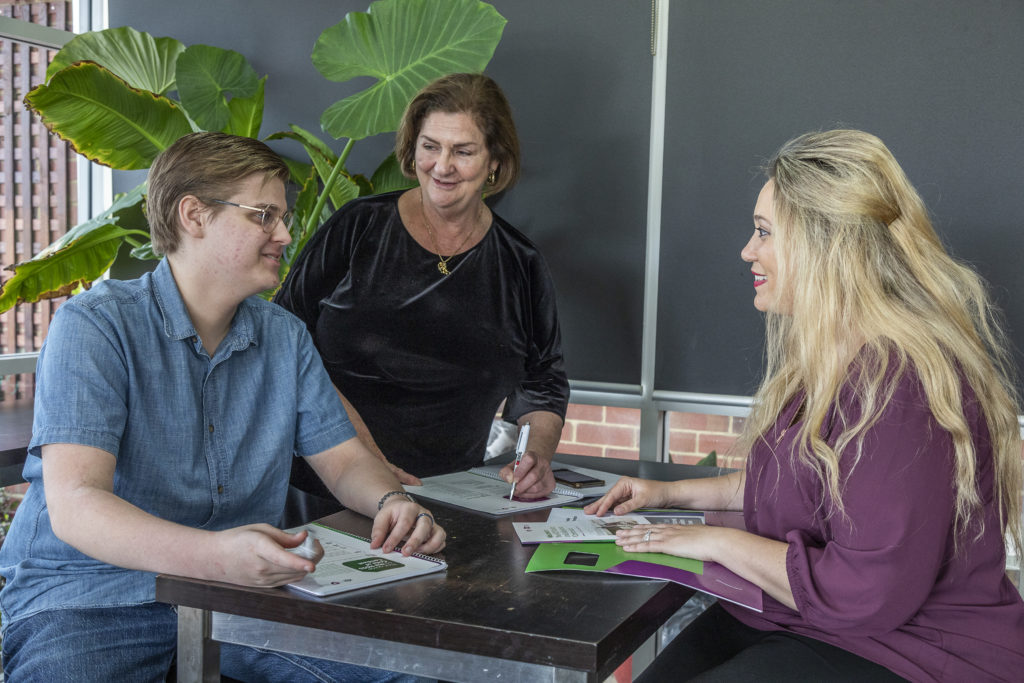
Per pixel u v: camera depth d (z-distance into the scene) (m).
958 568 1.20
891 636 1.18
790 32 2.61
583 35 2.82
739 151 2.69
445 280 2.18
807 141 1.36
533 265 2.26
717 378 2.76
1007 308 2.47
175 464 1.46
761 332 2.70
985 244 2.48
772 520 1.31
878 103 2.55
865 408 1.17
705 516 1.54
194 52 2.87
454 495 1.65
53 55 3.34
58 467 1.29
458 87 2.01
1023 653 1.19
